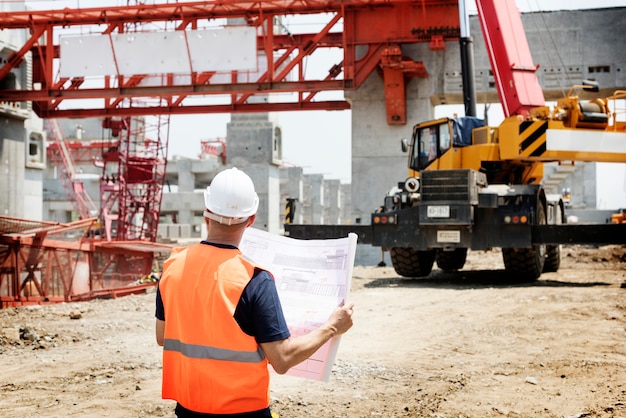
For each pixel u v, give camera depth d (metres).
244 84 26.50
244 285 2.30
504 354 7.12
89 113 30.36
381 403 5.27
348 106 29.42
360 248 28.19
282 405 5.23
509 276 16.08
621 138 14.20
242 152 48.59
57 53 31.94
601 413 4.86
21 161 32.75
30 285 17.00
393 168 28.34
